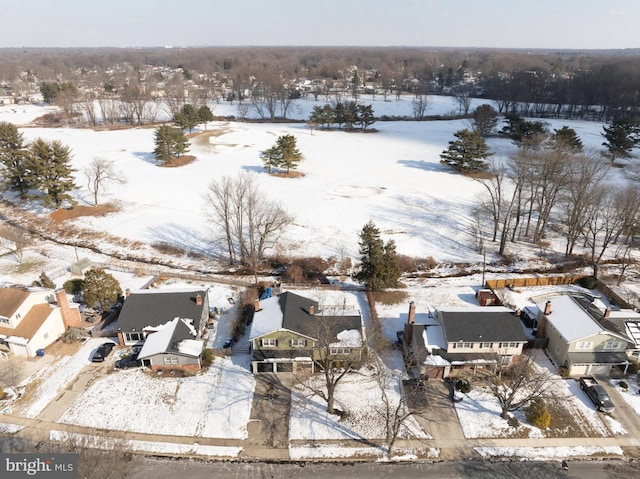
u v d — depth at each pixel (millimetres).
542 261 62031
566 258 62625
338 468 31766
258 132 135375
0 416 35406
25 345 41188
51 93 181750
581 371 40250
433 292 54250
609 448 33344
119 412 36062
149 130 135625
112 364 41344
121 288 53344
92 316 48250
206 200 81625
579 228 61031
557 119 157250
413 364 41156
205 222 73312
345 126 147625
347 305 48031
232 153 111812
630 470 31641
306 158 109938
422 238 68500
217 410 36469
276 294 51312
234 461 32219
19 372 40000
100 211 76688
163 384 39094
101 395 37750
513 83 195000
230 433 34438
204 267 60844
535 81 191125
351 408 36875
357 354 39156
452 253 64438
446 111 179250
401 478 31047
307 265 60031
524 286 55594
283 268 60156
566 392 38469
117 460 29484
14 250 64688
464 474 31391
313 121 140875
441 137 133375
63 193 76812
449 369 40062
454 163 100875
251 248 57125
